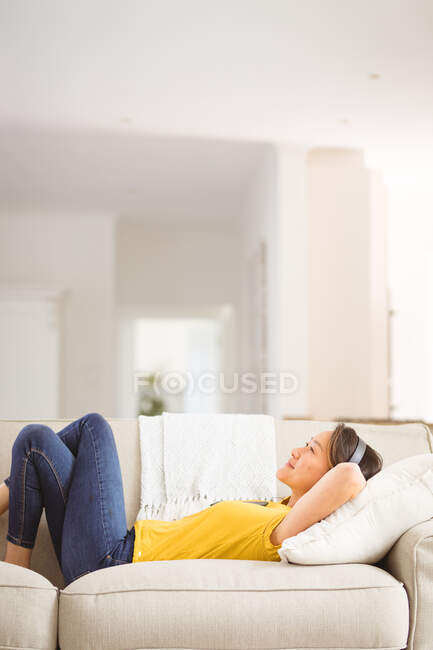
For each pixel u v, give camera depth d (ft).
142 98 16.53
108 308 27.55
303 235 19.17
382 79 15.26
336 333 20.26
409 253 27.84
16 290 26.55
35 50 13.92
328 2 12.00
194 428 8.07
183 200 26.27
